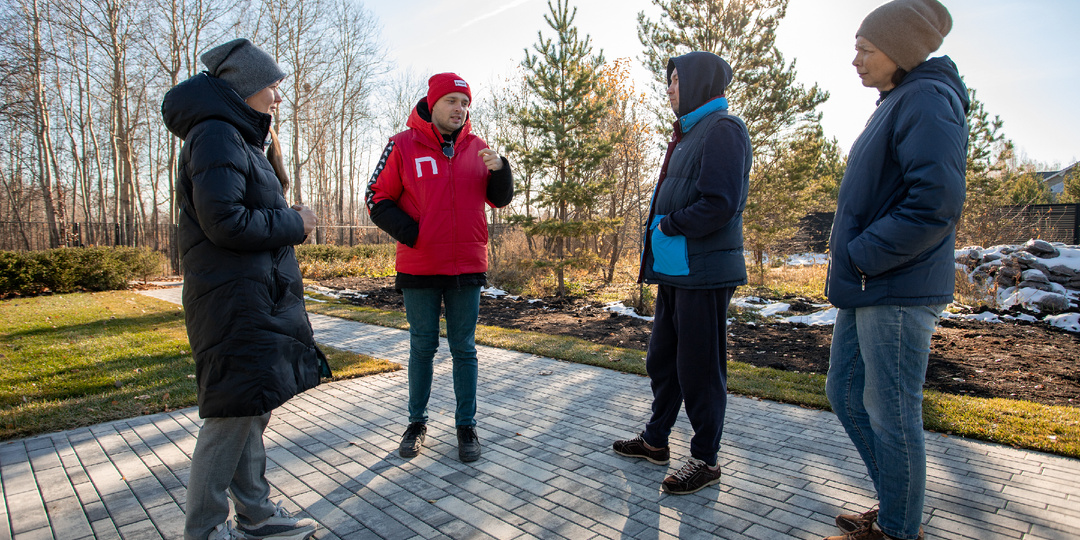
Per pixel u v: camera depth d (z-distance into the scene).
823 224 23.53
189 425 3.60
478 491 2.69
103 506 2.54
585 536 2.28
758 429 3.54
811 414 3.85
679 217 2.60
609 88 14.40
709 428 2.67
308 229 2.12
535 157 11.12
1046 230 15.97
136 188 25.78
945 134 1.80
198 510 1.96
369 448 3.25
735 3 11.07
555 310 9.66
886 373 2.00
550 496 2.64
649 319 8.37
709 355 2.66
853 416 2.21
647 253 2.94
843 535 2.16
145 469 2.94
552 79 10.90
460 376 3.16
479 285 3.19
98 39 19.02
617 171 13.84
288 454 3.16
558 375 4.98
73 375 4.80
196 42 20.88
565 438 3.41
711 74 2.69
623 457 3.11
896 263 1.89
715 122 2.59
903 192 1.96
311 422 3.72
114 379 4.64
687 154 2.69
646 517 2.43
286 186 2.29
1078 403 4.14
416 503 2.57
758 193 13.05
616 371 5.14
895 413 2.00
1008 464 2.93
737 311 8.59
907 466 1.98
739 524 2.36
